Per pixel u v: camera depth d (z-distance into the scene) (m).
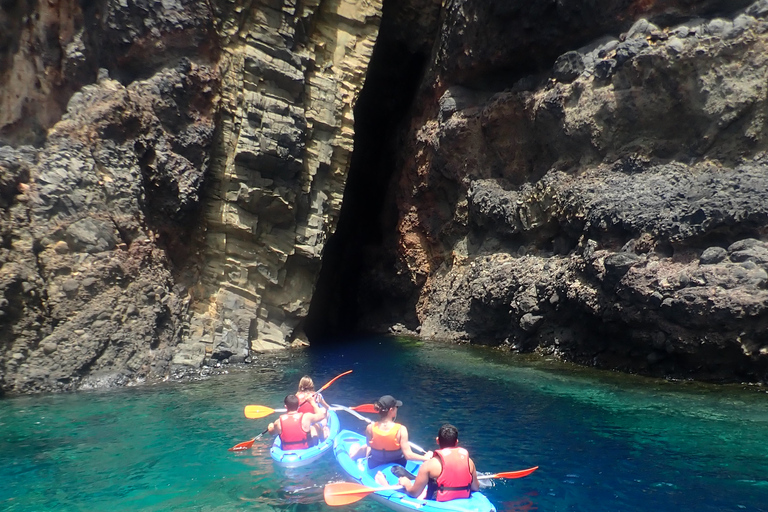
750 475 6.70
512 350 14.79
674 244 10.94
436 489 5.95
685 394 9.92
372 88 20.61
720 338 10.05
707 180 11.16
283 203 15.07
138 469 7.04
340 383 11.62
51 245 11.38
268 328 15.58
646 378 11.20
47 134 12.27
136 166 12.69
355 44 16.55
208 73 13.91
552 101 13.83
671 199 11.38
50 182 11.47
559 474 6.82
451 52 16.92
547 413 9.18
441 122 17.22
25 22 12.45
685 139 12.22
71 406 9.78
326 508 6.02
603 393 10.25
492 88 16.56
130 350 11.76
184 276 14.02
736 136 11.43
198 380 11.91
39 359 10.87
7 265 10.64
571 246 13.88
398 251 19.75
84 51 12.79
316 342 17.28
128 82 13.37
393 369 12.94
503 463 7.20
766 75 11.07
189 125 13.74
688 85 11.77
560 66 13.85
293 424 7.40
